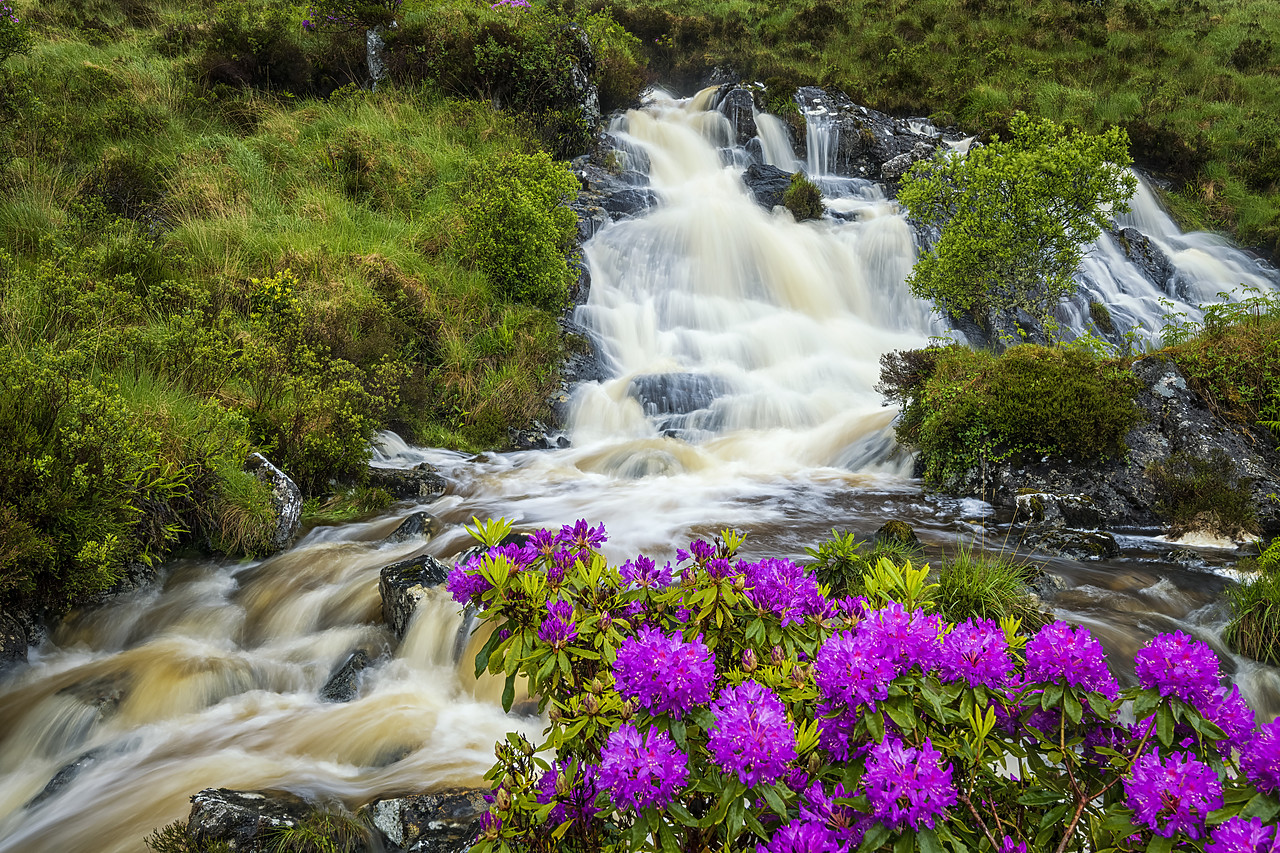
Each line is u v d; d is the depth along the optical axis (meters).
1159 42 23.23
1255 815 1.43
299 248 10.01
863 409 10.02
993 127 17.58
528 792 2.10
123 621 5.41
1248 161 18.33
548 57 15.45
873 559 4.11
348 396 8.01
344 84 15.50
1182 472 7.08
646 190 14.48
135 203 10.34
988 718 1.76
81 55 14.16
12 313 7.01
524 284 10.94
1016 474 7.44
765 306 12.72
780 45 22.83
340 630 5.22
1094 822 1.76
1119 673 4.50
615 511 7.14
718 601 2.24
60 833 3.57
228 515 6.21
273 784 3.75
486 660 2.23
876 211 14.92
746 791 1.72
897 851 1.57
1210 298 14.67
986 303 11.73
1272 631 4.75
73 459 5.37
